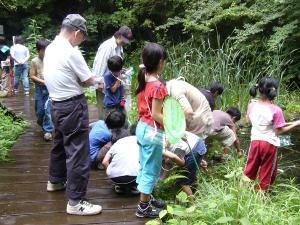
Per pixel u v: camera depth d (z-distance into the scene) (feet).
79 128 10.97
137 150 12.53
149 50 10.09
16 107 26.55
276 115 13.39
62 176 12.87
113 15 43.09
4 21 48.06
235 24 32.89
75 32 10.95
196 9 34.96
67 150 11.14
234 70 28.32
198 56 29.01
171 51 35.83
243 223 9.56
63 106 10.86
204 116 13.61
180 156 12.17
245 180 11.82
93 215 11.29
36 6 46.06
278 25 30.63
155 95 10.03
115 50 16.08
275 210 11.35
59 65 10.73
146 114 10.52
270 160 13.73
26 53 30.83
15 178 14.25
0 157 16.25
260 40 30.48
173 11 38.27
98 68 16.01
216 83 16.35
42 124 19.19
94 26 44.60
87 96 29.94
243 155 16.58
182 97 12.94
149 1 39.47
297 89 30.30
